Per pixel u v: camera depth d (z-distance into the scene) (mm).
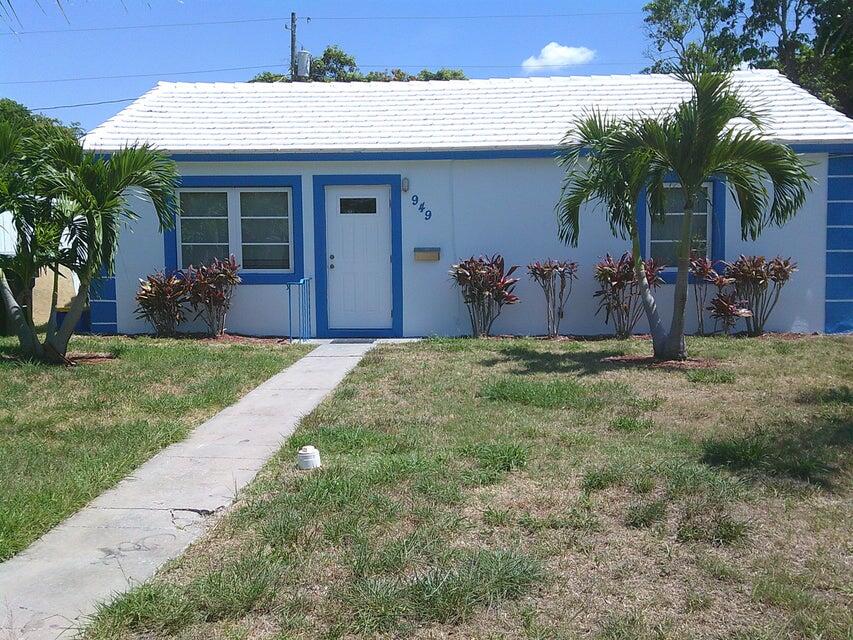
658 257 12711
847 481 5270
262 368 9539
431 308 12758
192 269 12508
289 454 6062
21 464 5715
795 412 7102
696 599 3719
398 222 12672
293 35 38781
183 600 3713
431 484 5191
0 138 9883
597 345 11312
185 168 12609
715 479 5195
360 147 12414
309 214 12688
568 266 12180
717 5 30125
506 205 12586
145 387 8422
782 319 12523
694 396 7805
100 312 12836
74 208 9328
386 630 3480
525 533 4496
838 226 12359
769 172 9250
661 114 11867
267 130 13117
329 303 12867
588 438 6301
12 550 4324
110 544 4461
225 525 4688
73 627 3541
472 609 3635
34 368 9258
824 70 27891
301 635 3457
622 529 4547
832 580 3912
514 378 8648
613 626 3480
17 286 10422
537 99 14000
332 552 4262
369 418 7062
